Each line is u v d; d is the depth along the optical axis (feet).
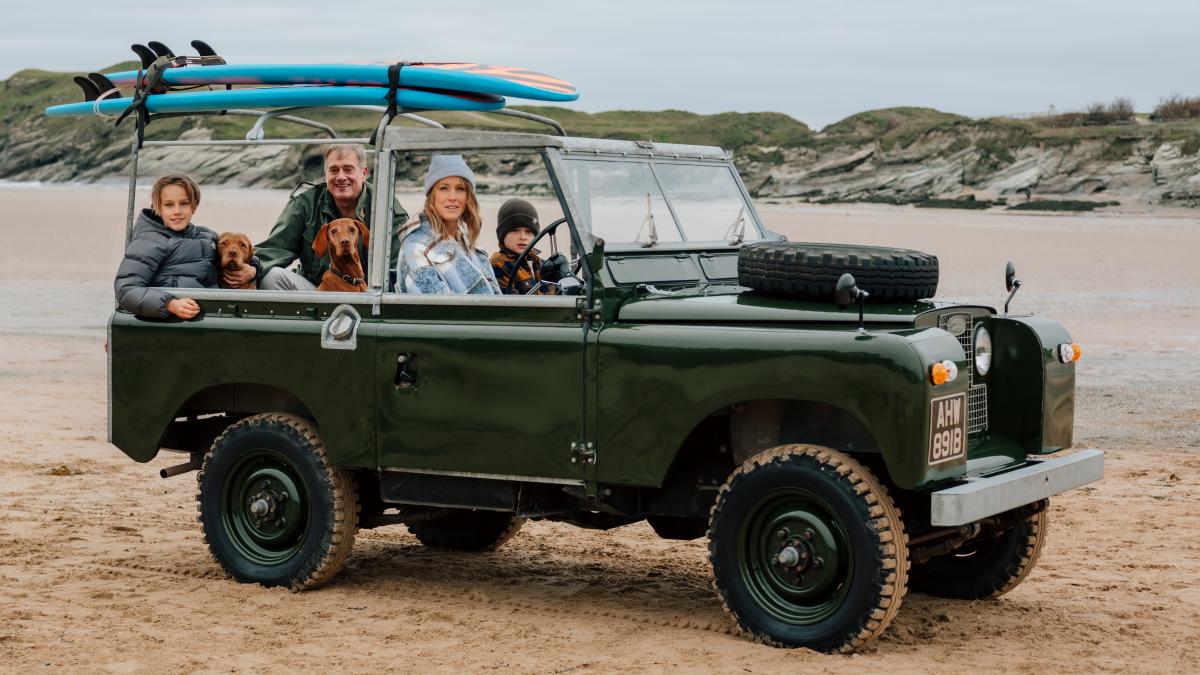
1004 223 185.26
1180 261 106.01
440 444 20.31
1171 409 43.04
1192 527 27.94
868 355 17.35
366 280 22.06
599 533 27.86
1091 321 65.62
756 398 18.08
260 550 22.41
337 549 21.59
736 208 23.09
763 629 18.72
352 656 18.47
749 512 18.69
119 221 156.35
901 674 17.61
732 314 18.66
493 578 23.54
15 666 17.88
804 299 18.83
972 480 18.24
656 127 392.47
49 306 71.87
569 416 19.38
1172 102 328.08
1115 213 228.43
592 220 20.26
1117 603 22.06
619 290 19.52
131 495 31.12
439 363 20.24
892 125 375.45
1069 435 21.08
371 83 21.25
